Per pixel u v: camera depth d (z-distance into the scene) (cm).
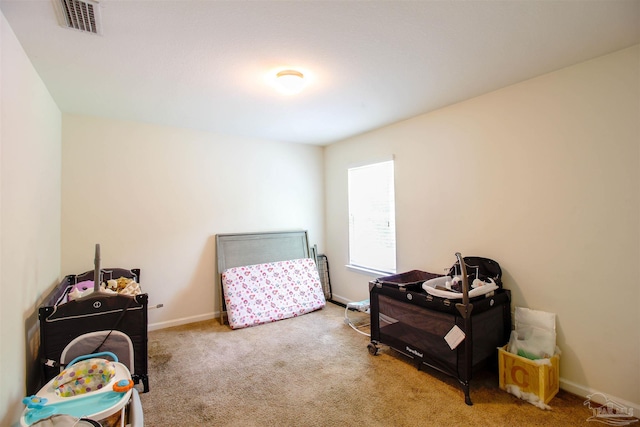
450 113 303
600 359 212
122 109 304
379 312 287
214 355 289
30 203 204
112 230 333
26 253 195
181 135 376
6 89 161
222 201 404
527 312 243
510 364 225
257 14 160
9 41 165
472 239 287
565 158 226
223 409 210
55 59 204
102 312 214
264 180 437
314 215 480
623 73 200
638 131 195
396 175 363
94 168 325
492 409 207
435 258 321
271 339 325
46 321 200
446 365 231
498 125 265
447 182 307
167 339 327
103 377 170
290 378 248
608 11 159
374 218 399
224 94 269
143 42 185
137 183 348
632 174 198
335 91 266
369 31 177
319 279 445
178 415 204
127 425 161
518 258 254
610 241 207
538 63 218
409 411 206
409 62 215
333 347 305
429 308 241
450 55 206
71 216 311
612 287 207
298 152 467
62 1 147
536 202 242
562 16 164
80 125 318
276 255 433
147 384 229
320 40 186
